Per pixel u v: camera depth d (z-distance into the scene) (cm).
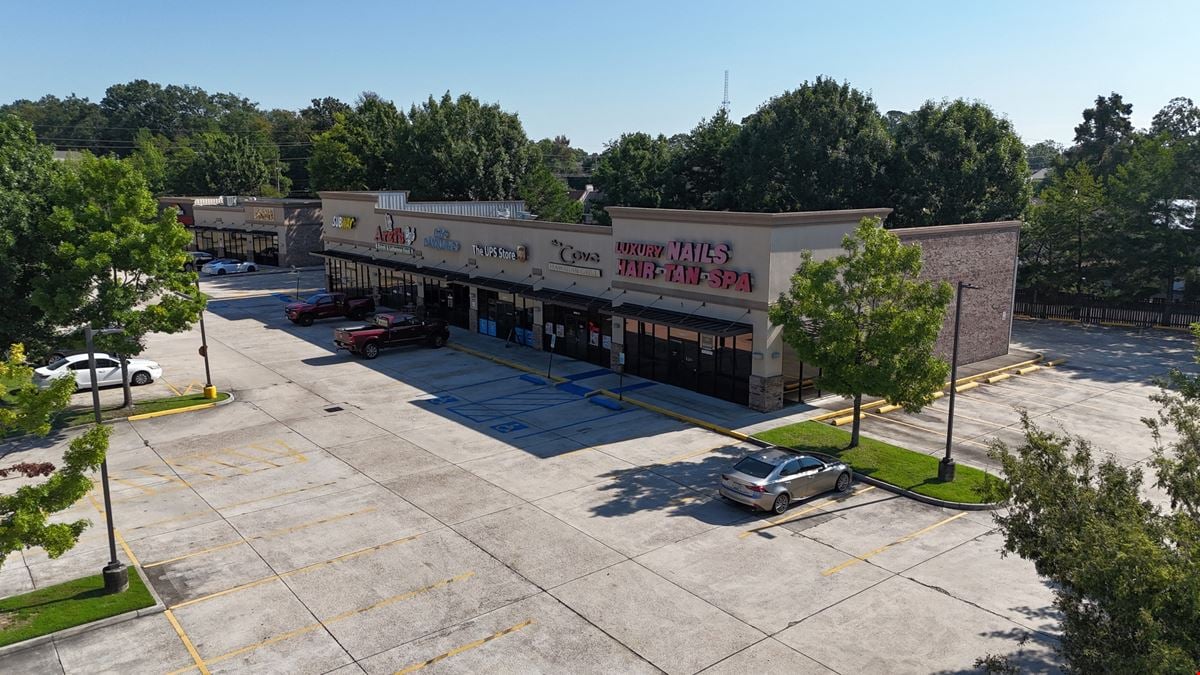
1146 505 1208
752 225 2950
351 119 8862
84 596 1670
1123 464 2539
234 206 8394
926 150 5419
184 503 2180
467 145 7475
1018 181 5462
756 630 1556
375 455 2559
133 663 1452
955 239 3622
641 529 2017
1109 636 1066
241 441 2705
